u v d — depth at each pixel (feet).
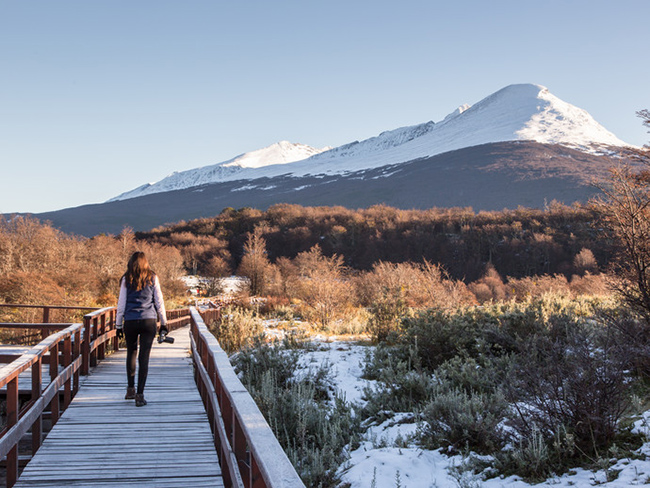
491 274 305.12
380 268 96.43
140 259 22.30
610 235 29.84
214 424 17.24
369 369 30.83
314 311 69.92
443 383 25.18
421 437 20.25
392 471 17.10
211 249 382.83
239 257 404.16
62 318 57.11
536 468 15.96
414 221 422.82
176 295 155.12
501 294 186.60
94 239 180.04
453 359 29.19
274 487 6.87
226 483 13.51
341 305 71.77
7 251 104.53
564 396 18.15
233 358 34.40
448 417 19.89
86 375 27.86
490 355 29.66
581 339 22.61
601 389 17.54
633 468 14.73
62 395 24.48
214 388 18.15
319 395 28.22
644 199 27.84
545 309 38.11
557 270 302.04
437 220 419.13
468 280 340.59
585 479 14.85
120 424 19.48
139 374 21.89
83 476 14.73
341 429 22.00
